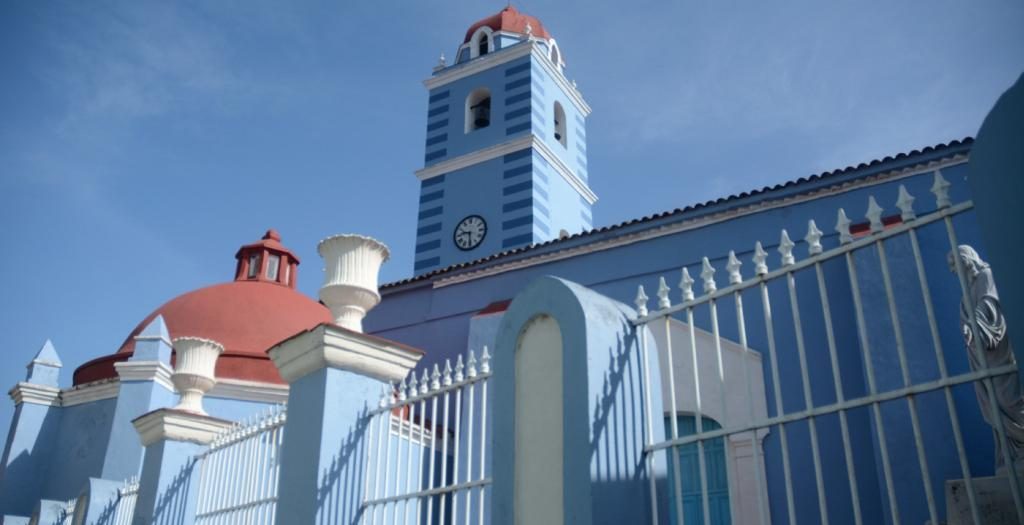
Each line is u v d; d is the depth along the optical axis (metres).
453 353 16.30
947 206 3.53
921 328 10.53
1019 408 6.66
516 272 16.31
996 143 3.17
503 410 5.25
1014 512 5.26
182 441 10.00
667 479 4.79
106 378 19.06
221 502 8.67
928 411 9.94
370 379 7.25
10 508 18.16
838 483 10.41
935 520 3.30
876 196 12.67
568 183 25.92
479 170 24.75
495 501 5.05
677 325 12.51
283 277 22.56
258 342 18.50
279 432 7.89
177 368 10.47
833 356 3.83
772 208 13.49
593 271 15.01
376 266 7.67
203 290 20.42
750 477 10.91
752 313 12.54
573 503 4.45
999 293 3.16
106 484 12.66
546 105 26.20
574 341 4.83
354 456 6.87
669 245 14.34
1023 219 3.00
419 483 6.11
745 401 11.47
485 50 28.05
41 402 19.38
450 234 24.22
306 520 6.48
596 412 4.59
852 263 3.85
